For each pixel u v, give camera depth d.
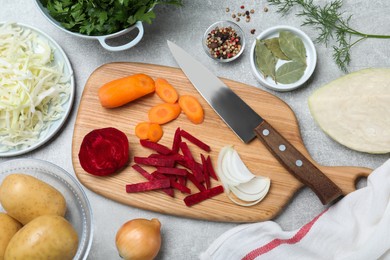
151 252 0.63
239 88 0.68
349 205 0.64
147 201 0.66
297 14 0.71
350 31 0.70
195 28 0.72
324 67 0.70
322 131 0.69
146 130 0.67
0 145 0.69
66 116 0.69
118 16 0.64
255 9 0.72
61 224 0.55
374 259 0.62
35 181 0.58
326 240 0.64
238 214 0.65
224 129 0.67
